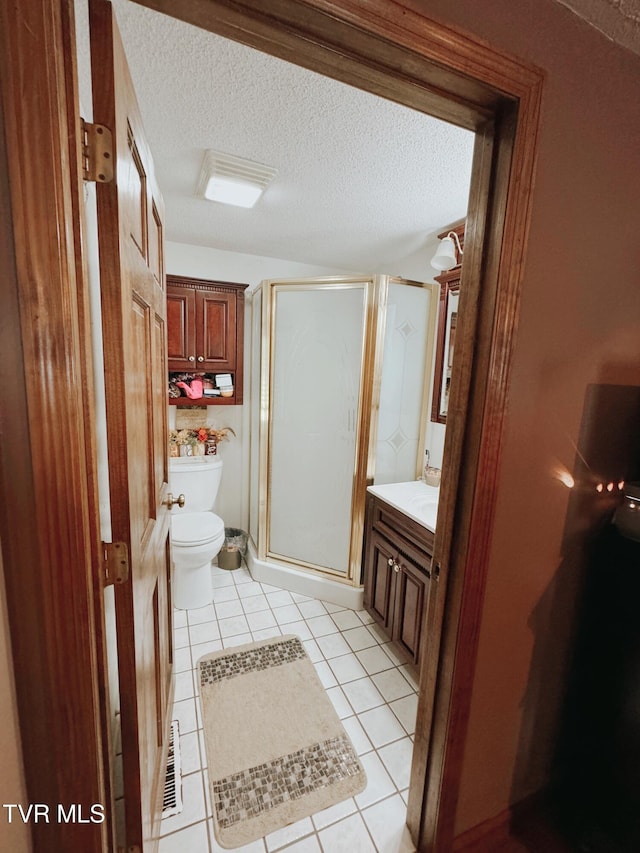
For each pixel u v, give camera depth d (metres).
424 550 1.68
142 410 0.93
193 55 0.99
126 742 0.81
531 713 1.15
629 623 1.08
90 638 0.62
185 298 2.45
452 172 1.50
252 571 2.65
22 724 0.60
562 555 1.09
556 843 1.16
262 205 1.85
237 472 2.97
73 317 0.55
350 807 1.25
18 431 0.54
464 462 0.93
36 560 0.57
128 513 0.74
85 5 0.95
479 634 0.99
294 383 2.47
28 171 0.49
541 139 0.80
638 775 1.07
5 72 0.47
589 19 0.82
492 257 0.83
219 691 1.69
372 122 1.23
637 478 1.16
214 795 1.27
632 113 0.92
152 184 1.07
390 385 2.35
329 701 1.65
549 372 0.95
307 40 0.64
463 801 1.09
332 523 2.44
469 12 0.69
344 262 2.79
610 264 0.97
